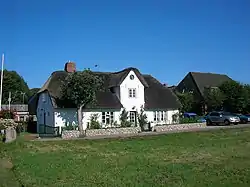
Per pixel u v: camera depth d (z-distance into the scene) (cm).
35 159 2161
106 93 4491
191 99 6619
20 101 10538
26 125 4744
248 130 3928
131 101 4566
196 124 4419
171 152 2434
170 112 4844
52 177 1575
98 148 2764
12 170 1825
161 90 5050
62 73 4603
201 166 1803
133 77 4616
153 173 1633
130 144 2998
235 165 1805
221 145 2795
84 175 1608
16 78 10562
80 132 3600
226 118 4897
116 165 1888
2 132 3275
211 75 7831
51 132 4131
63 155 2347
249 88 6419
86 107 4156
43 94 4541
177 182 1427
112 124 4306
